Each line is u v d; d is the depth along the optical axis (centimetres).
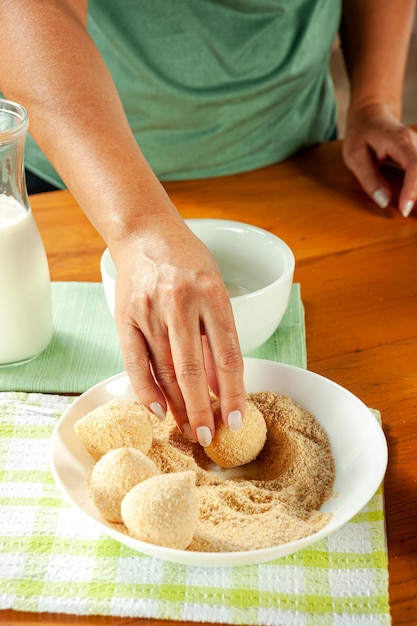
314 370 85
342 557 66
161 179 118
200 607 63
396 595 64
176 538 63
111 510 65
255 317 82
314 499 70
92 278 98
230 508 69
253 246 90
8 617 63
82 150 80
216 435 72
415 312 93
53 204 110
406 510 70
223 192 114
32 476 73
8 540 68
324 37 118
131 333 73
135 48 109
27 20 84
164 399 73
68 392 83
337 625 62
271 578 65
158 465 72
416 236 105
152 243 74
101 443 70
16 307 83
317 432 75
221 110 114
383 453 69
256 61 114
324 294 96
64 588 64
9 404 80
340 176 117
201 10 109
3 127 81
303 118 122
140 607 63
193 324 70
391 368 85
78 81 83
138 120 114
